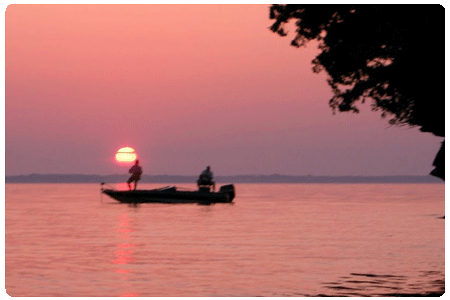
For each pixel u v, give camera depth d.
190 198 94.88
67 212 80.06
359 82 39.53
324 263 35.72
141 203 96.81
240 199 131.88
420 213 81.75
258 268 33.88
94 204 102.19
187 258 37.47
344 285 29.06
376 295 26.78
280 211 83.75
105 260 36.62
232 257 38.03
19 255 38.69
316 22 38.25
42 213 78.31
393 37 35.03
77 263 35.44
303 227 58.62
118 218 68.94
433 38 34.03
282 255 38.94
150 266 34.44
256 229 56.25
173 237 49.03
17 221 64.94
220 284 29.36
